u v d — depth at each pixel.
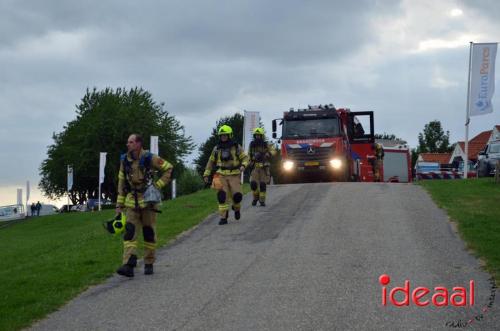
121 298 8.59
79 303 8.46
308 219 14.70
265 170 17.70
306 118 27.27
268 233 13.19
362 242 11.75
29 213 62.56
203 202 20.09
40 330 7.38
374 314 7.41
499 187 20.31
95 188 70.31
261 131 17.77
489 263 9.75
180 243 12.79
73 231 23.17
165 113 71.50
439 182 22.66
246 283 9.01
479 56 26.53
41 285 9.53
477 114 26.78
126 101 69.94
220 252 11.49
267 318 7.34
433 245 11.38
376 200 17.33
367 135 31.41
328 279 9.05
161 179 9.74
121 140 65.44
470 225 13.10
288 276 9.32
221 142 14.89
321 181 27.55
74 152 65.38
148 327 7.22
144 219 9.95
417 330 6.85
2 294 9.09
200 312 7.69
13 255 16.08
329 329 6.90
